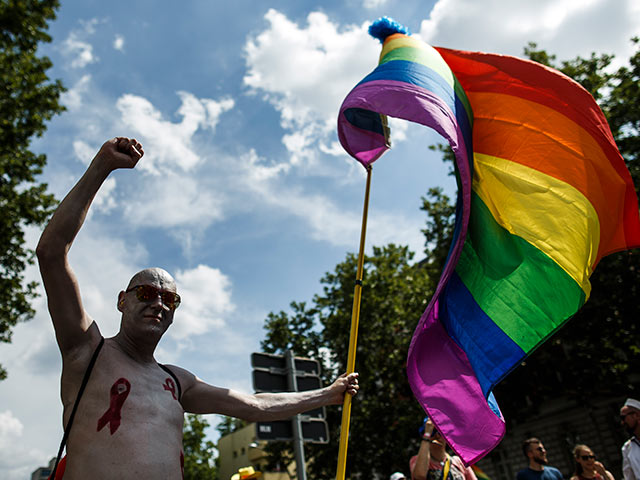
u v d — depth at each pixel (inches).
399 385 902.4
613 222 159.5
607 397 845.8
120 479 81.4
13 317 550.9
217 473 1916.8
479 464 1047.0
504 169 170.1
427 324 160.6
